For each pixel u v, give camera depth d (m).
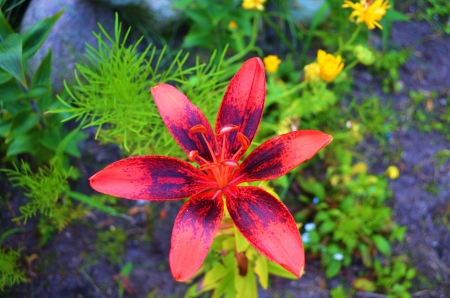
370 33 0.71
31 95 0.45
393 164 0.64
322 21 0.68
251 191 0.32
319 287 0.57
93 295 0.54
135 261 0.56
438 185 0.63
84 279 0.55
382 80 0.69
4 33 0.41
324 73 0.48
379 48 0.70
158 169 0.31
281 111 0.60
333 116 0.64
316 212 0.59
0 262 0.48
